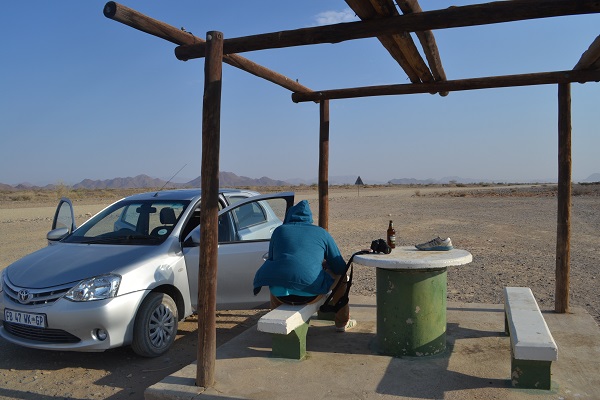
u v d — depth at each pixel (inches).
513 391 166.1
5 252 523.5
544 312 257.6
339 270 215.5
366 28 164.2
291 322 187.0
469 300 317.7
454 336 223.5
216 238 171.5
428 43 198.7
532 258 482.6
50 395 185.2
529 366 167.0
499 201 1429.6
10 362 220.7
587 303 306.0
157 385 173.3
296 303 206.5
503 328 233.9
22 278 218.7
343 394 165.5
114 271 211.6
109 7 160.2
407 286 195.8
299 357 196.5
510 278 387.9
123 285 208.1
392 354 199.8
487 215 979.3
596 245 559.5
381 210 1155.3
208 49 169.0
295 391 168.1
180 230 246.4
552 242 592.1
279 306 204.8
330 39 169.8
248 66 232.5
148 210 264.2
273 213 289.0
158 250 231.0
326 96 285.7
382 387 170.2
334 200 1651.1
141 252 229.1
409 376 179.2
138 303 210.8
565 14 142.6
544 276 394.9
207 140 169.0
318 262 206.7
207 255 169.8
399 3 154.0
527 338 164.4
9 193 2581.2
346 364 191.0
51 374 205.9
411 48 210.5
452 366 188.1
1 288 226.8
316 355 201.6
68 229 273.1
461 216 962.7
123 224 261.9
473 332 228.5
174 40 181.6
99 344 203.3
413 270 194.4
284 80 264.5
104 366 213.6
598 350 203.3
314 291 202.5
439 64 231.3
